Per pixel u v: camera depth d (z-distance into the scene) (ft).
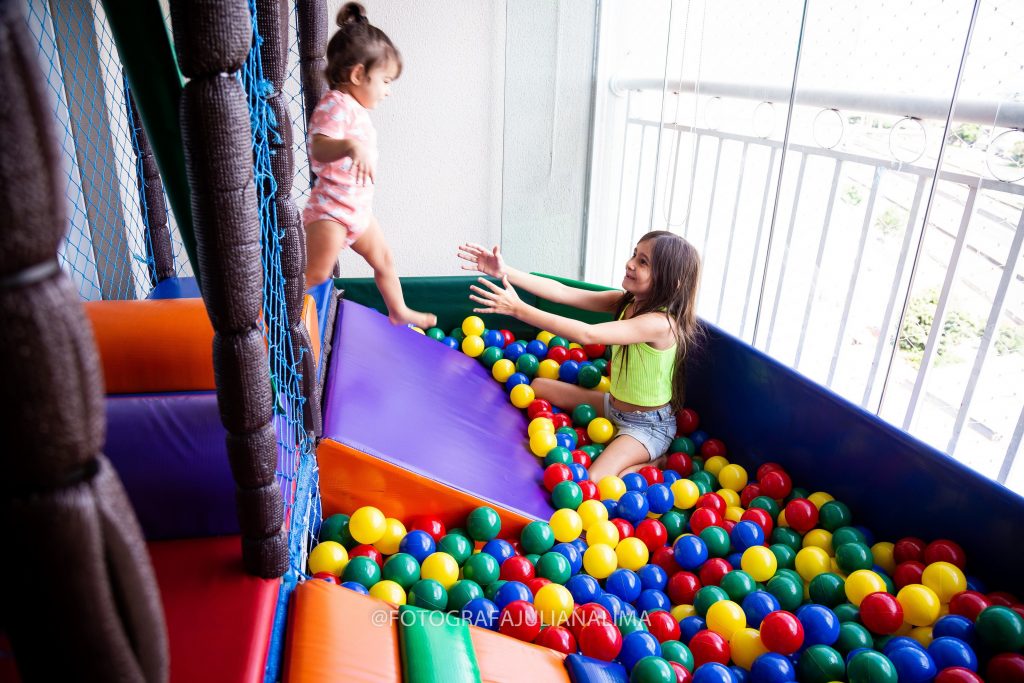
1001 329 6.41
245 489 3.50
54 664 1.56
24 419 1.34
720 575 5.74
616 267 11.35
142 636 1.69
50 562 1.45
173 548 4.02
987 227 6.32
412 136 10.44
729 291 9.52
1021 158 5.50
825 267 8.08
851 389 8.14
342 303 8.21
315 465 5.57
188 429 4.06
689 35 8.98
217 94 2.70
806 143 7.95
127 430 4.02
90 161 7.93
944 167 6.39
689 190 9.32
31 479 1.40
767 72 8.15
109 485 1.56
